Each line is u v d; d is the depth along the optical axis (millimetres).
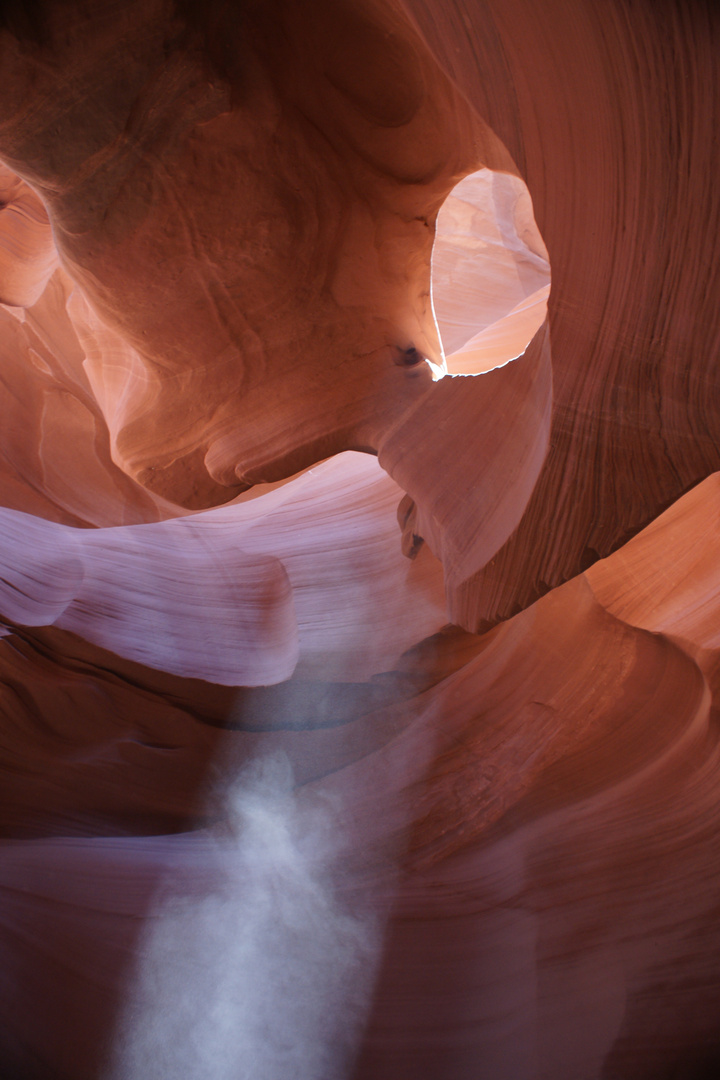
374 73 3373
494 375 3326
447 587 3467
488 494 3066
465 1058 2465
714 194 1829
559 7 1778
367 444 4301
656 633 4188
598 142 1988
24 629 4398
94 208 3586
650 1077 2352
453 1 2074
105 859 3447
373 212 3961
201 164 3447
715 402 2148
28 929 2791
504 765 3857
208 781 4492
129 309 4195
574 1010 2570
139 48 2984
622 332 2215
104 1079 2342
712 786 3254
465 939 2928
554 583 2650
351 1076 2406
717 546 4301
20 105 3090
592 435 2340
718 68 1648
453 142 3717
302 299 4094
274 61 3236
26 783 4039
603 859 3141
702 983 2562
